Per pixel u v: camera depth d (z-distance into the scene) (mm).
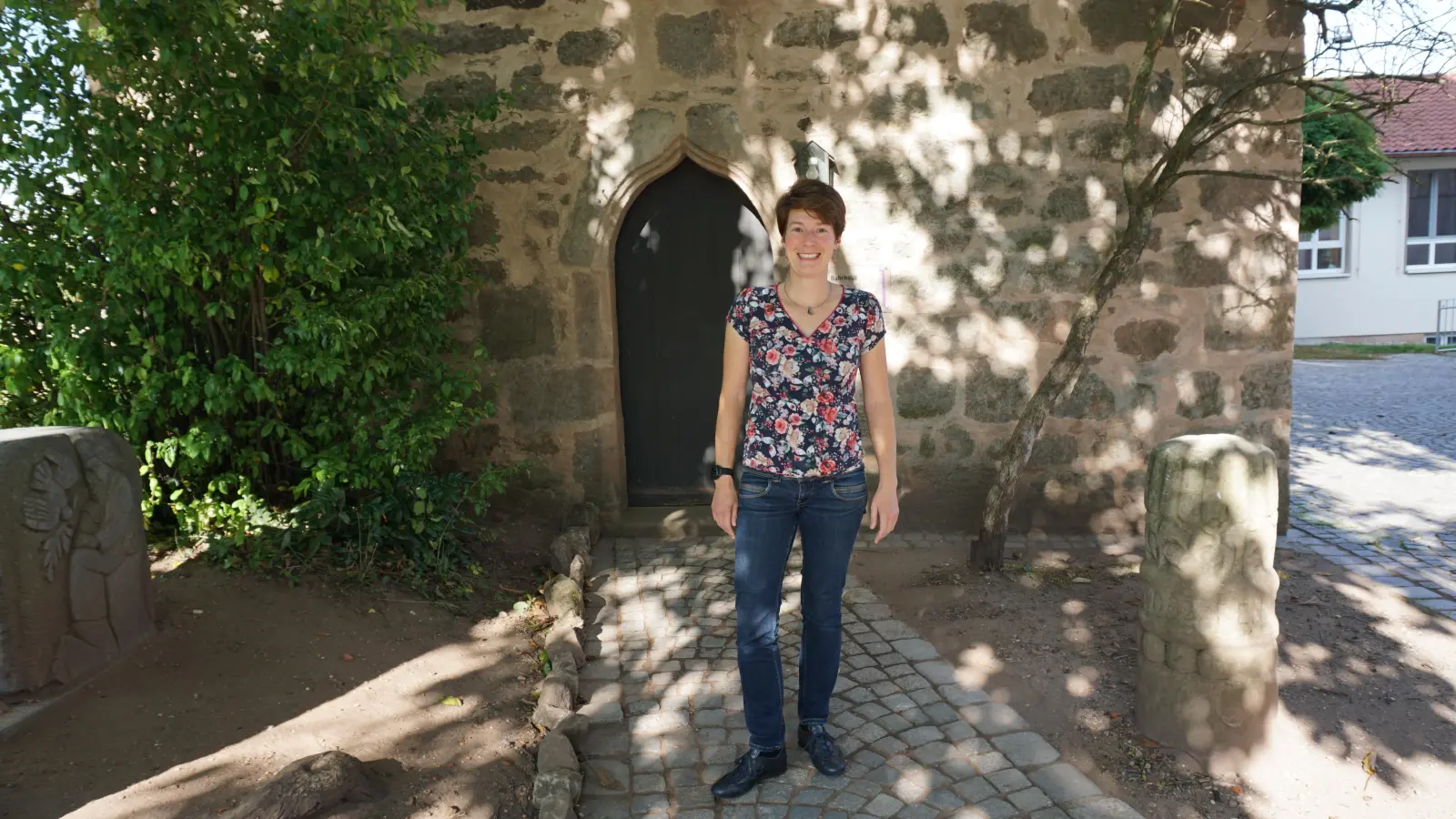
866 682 3520
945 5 5164
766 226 5352
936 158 5273
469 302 5414
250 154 3676
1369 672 3506
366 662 3408
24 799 2342
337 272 3914
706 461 5758
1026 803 2742
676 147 5297
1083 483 5492
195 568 3811
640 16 5188
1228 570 2840
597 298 5410
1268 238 5320
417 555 4277
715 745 3105
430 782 2695
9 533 2674
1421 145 16719
